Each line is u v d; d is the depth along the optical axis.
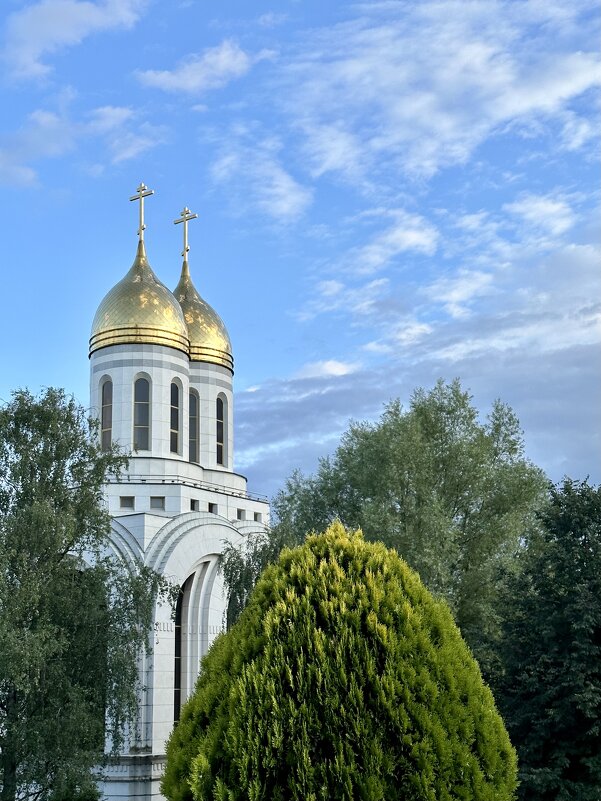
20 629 29.11
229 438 57.00
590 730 30.23
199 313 57.75
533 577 34.38
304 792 13.42
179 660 46.44
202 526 46.81
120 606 33.59
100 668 31.55
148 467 49.16
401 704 13.98
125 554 44.00
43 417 32.81
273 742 13.74
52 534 30.55
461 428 54.59
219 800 13.59
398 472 51.19
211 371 56.66
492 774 14.52
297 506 57.12
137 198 54.97
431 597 15.85
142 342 50.59
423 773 13.65
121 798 40.84
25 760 29.16
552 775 29.95
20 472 31.77
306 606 14.81
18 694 30.12
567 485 35.38
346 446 57.50
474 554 52.31
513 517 51.78
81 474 33.53
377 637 14.49
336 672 14.12
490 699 15.34
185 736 14.89
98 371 51.06
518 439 56.38
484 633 40.41
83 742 30.42
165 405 50.53
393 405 54.56
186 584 47.22
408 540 49.09
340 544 16.06
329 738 13.79
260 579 16.12
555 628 32.28
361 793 13.38
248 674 14.34
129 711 32.16
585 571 32.81
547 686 32.00
